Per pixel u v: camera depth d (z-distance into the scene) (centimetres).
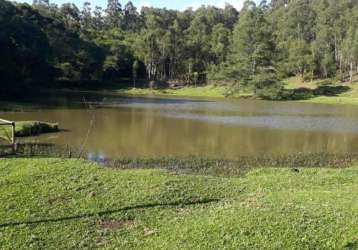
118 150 3038
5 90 7050
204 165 2616
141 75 13162
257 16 11256
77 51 11519
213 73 11731
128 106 6656
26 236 1241
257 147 3331
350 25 12569
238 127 4447
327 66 12088
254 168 2527
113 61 12100
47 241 1219
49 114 5119
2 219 1357
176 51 13150
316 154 3119
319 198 1514
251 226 1227
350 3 14750
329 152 3209
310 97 9938
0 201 1502
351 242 1133
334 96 10069
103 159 2719
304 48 12400
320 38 12812
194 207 1532
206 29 14988
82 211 1442
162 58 13012
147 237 1242
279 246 1112
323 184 1902
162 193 1639
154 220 1388
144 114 5447
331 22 14025
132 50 13075
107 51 12575
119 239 1234
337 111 6781
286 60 12625
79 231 1292
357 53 11181
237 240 1152
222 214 1366
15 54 7825
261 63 10675
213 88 11650
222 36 13612
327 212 1337
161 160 2733
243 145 3403
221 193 1708
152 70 13000
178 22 15625
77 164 1992
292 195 1573
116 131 3909
